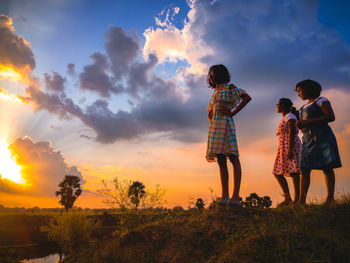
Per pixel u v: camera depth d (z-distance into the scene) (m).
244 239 2.43
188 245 2.83
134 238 3.65
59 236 8.77
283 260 1.94
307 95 3.59
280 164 4.33
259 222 2.86
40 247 19.50
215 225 3.00
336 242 2.05
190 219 3.52
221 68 3.73
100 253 3.50
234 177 3.40
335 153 3.24
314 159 3.34
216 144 3.44
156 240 3.31
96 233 7.33
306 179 3.49
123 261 3.11
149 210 5.01
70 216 8.66
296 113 4.35
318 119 3.31
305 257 1.92
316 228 2.45
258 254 2.09
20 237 24.86
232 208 3.25
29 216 35.22
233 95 3.46
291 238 2.20
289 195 4.16
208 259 2.44
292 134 4.04
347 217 2.65
